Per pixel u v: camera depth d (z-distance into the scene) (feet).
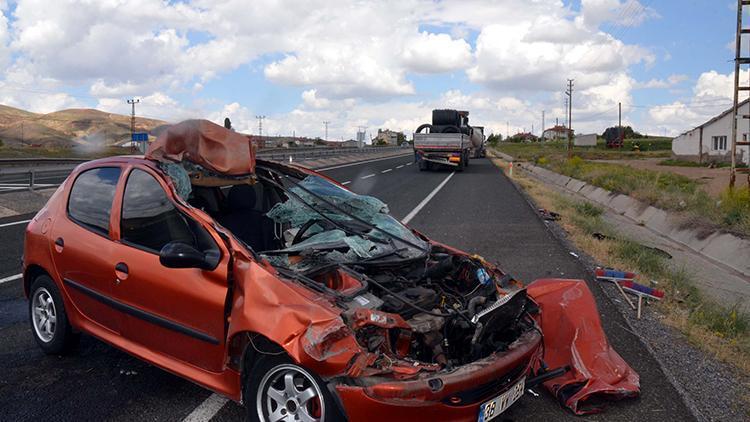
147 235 13.26
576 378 13.39
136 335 13.33
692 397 13.88
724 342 17.81
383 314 10.89
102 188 14.66
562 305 14.61
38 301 15.88
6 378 14.11
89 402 12.89
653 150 279.28
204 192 15.99
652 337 17.85
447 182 78.13
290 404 10.62
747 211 38.45
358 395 9.71
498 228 38.32
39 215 16.02
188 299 11.92
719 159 153.69
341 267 12.59
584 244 32.27
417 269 14.60
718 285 28.30
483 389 10.83
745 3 49.90
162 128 14.71
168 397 13.17
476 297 12.92
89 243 14.11
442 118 105.29
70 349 15.56
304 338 9.93
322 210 16.57
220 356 11.58
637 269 26.73
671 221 44.16
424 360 11.70
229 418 12.23
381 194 60.49
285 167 17.07
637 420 12.70
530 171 129.59
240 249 11.73
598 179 73.82
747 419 12.93
